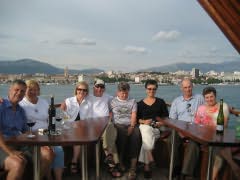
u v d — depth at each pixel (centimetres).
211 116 375
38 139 245
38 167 250
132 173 388
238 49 68
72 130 298
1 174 260
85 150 265
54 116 288
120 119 432
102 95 451
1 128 314
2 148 266
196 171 341
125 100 437
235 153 286
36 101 361
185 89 438
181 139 381
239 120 267
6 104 319
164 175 405
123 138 421
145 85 447
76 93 437
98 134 271
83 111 432
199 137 263
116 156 407
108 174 407
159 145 440
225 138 260
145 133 395
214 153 295
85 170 267
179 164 379
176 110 443
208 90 379
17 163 260
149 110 436
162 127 441
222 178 290
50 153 298
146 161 393
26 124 330
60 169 328
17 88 317
